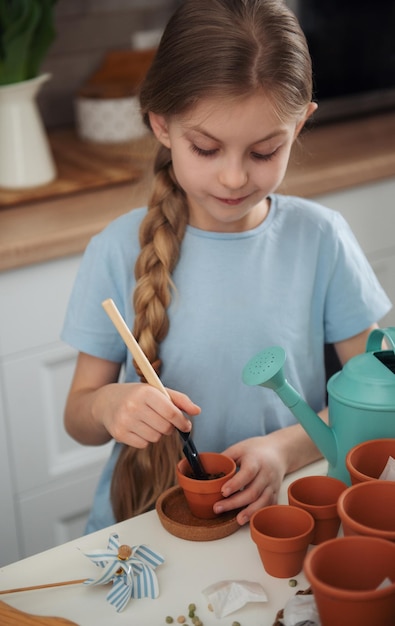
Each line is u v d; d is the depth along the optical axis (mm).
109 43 2572
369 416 948
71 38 2514
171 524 980
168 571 924
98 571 936
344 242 1334
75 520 2023
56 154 2297
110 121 2338
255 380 943
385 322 2213
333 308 1339
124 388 1132
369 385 957
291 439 1122
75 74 2549
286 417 1298
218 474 1046
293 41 1079
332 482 940
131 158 2217
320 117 2420
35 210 1944
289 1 2240
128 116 2334
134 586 891
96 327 1299
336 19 2334
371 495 844
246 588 870
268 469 1055
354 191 2170
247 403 1273
